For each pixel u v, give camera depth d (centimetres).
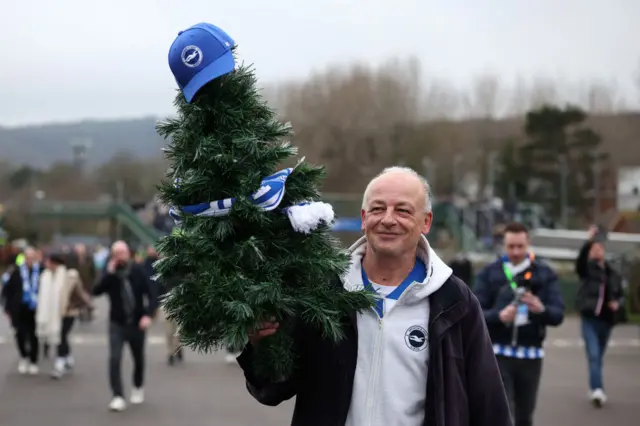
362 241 331
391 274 318
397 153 6619
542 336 650
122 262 1021
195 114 288
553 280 668
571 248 3112
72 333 1914
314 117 6538
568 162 6066
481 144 6975
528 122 6169
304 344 310
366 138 6556
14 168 7056
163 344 1692
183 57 286
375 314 309
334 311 289
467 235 4356
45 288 1256
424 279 313
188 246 279
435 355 304
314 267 288
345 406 304
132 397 1049
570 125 6084
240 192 281
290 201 297
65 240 6550
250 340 291
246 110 291
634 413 990
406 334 308
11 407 1012
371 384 305
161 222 1750
